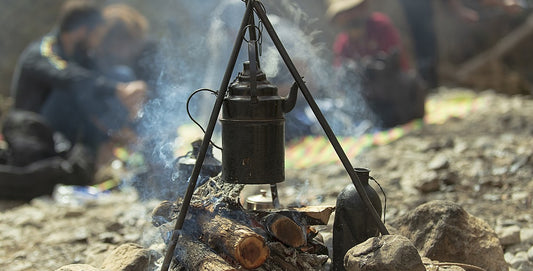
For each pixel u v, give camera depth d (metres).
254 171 2.55
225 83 2.48
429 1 10.21
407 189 4.96
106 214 4.80
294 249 2.66
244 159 2.55
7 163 5.64
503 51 10.49
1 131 6.14
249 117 2.52
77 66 6.46
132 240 4.08
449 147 6.28
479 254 2.90
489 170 5.21
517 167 5.18
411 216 3.09
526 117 7.50
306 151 6.47
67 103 6.38
